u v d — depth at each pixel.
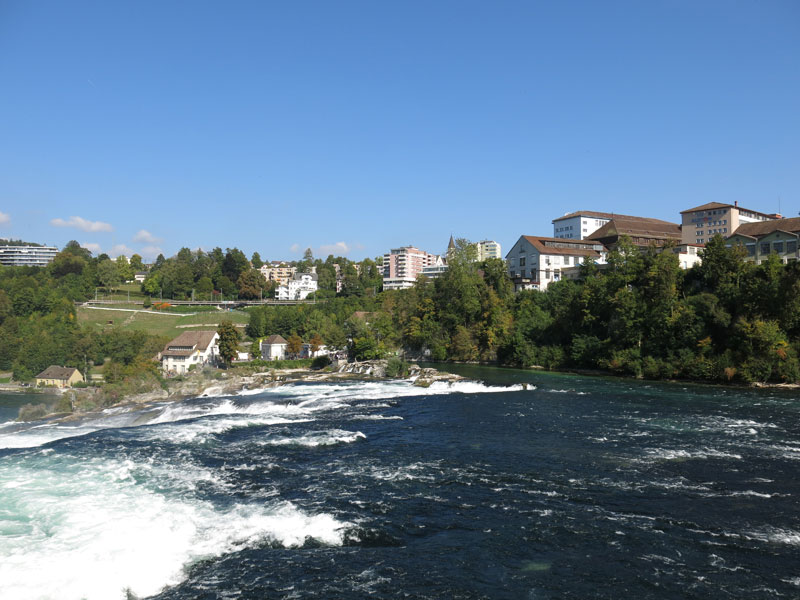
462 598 20.38
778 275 79.44
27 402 84.62
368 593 20.72
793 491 31.20
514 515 28.17
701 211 156.12
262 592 20.73
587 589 21.05
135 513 28.22
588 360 97.25
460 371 100.31
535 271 140.88
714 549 24.23
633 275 98.94
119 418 57.47
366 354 109.25
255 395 72.81
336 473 35.31
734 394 67.56
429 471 35.59
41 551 23.59
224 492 31.69
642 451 39.81
